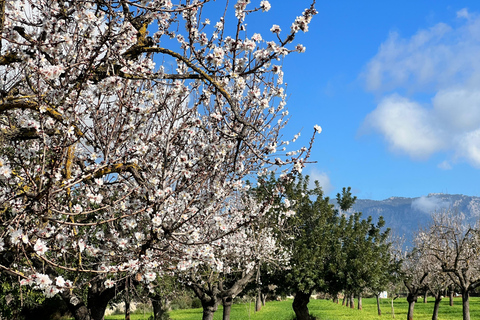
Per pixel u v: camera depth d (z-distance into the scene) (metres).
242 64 5.56
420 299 71.19
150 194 5.43
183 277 15.01
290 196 23.42
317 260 24.30
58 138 5.53
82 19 5.03
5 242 5.00
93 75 5.46
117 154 6.23
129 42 5.41
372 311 46.19
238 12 5.25
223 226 6.09
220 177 6.64
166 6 5.66
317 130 6.12
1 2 5.23
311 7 5.24
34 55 5.25
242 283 17.59
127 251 6.34
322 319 35.81
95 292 9.88
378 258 27.14
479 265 29.39
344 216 27.91
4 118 5.98
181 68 6.20
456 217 31.88
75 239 5.92
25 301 16.08
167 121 6.65
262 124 8.51
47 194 4.59
